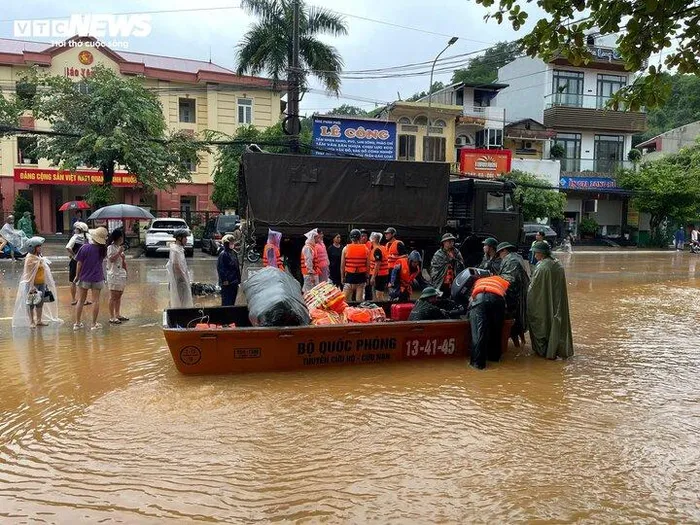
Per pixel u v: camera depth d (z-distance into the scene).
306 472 4.61
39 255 10.02
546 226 30.75
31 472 4.58
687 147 40.69
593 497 4.29
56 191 33.44
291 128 20.78
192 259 23.00
